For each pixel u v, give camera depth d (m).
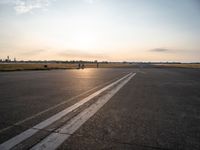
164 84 11.12
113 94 7.44
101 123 3.74
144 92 8.02
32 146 2.68
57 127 3.48
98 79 14.61
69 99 6.32
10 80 13.28
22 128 3.41
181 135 3.16
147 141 2.90
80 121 3.87
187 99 6.43
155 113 4.55
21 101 5.92
